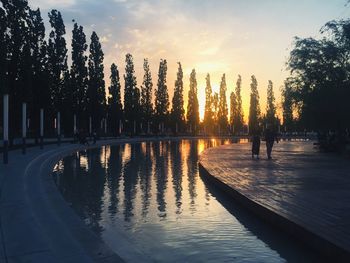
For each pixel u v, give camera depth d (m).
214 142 65.56
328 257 6.44
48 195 11.07
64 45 48.53
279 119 106.44
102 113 65.06
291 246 7.31
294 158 23.84
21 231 7.11
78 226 7.55
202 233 8.23
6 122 19.38
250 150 32.97
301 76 30.48
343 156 25.59
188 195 12.65
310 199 10.04
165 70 93.06
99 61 64.00
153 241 7.71
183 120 103.69
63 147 35.81
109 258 5.85
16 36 30.62
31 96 32.06
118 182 15.73
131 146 48.03
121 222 9.19
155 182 15.66
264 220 9.09
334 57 28.33
